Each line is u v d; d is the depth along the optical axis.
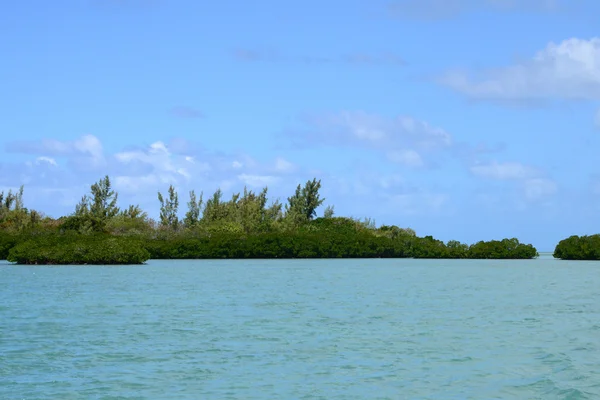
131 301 45.72
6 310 40.47
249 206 132.88
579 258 121.69
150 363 24.58
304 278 69.19
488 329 33.31
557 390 20.66
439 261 117.81
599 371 23.28
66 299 46.72
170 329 32.88
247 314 39.00
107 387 21.05
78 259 90.00
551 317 38.25
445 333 31.84
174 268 86.31
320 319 36.78
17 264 90.88
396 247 124.31
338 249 120.25
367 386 21.27
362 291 54.75
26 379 22.06
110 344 28.50
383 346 28.20
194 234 118.56
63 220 116.75
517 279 70.75
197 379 22.11
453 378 22.30
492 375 22.72
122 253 90.69
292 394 20.28
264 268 88.12
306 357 25.72
